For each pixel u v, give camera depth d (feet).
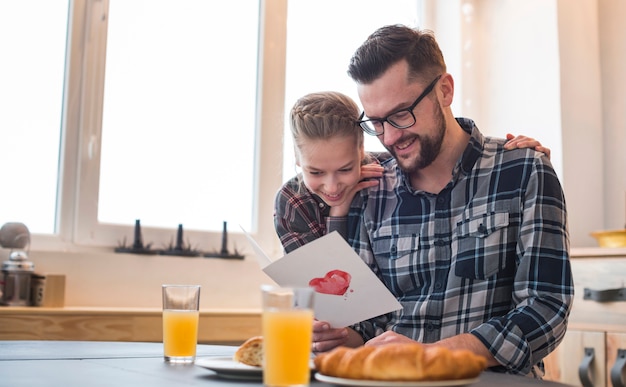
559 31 9.64
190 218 8.99
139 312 7.28
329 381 2.74
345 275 4.29
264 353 2.69
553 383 3.14
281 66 9.70
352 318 4.45
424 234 5.04
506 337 4.17
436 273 4.96
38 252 7.91
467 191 4.99
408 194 5.20
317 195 5.41
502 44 10.43
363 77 4.91
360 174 5.40
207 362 3.40
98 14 8.56
